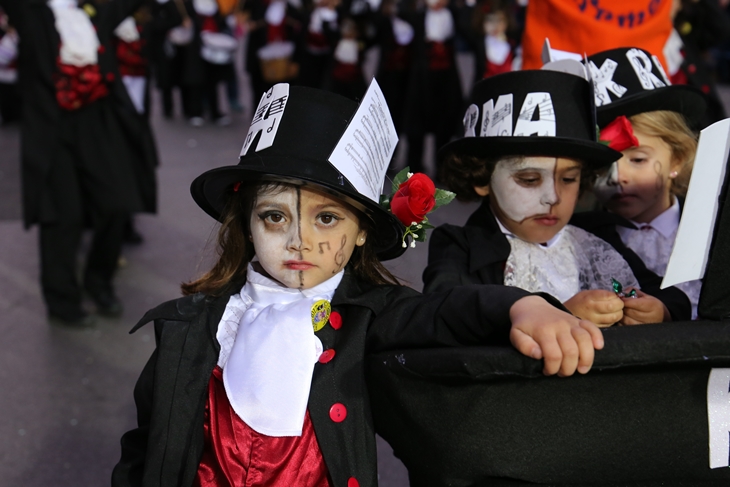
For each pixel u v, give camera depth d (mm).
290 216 1425
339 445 1424
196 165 7656
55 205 4125
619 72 1961
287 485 1401
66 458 3111
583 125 1733
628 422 1206
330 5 8359
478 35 6781
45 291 4277
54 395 3572
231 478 1410
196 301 1576
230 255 1604
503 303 1276
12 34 9188
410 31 6863
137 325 1547
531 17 2369
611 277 1836
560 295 1787
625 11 2271
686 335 1141
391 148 1585
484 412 1230
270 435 1401
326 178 1384
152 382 1534
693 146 1979
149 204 4465
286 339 1450
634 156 1963
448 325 1371
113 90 4129
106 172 4137
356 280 1597
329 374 1460
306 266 1441
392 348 1454
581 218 1983
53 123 4012
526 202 1737
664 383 1192
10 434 3262
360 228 1529
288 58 8859
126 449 1568
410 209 1466
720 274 1190
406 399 1320
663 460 1219
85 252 5398
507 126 1727
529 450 1225
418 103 6762
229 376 1439
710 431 1202
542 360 1155
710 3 3932
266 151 1428
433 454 1296
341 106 1451
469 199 1905
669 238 2035
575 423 1215
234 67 10570
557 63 1867
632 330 1174
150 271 5035
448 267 1774
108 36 4125
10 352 3967
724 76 12289
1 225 5930
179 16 7547
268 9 8820
